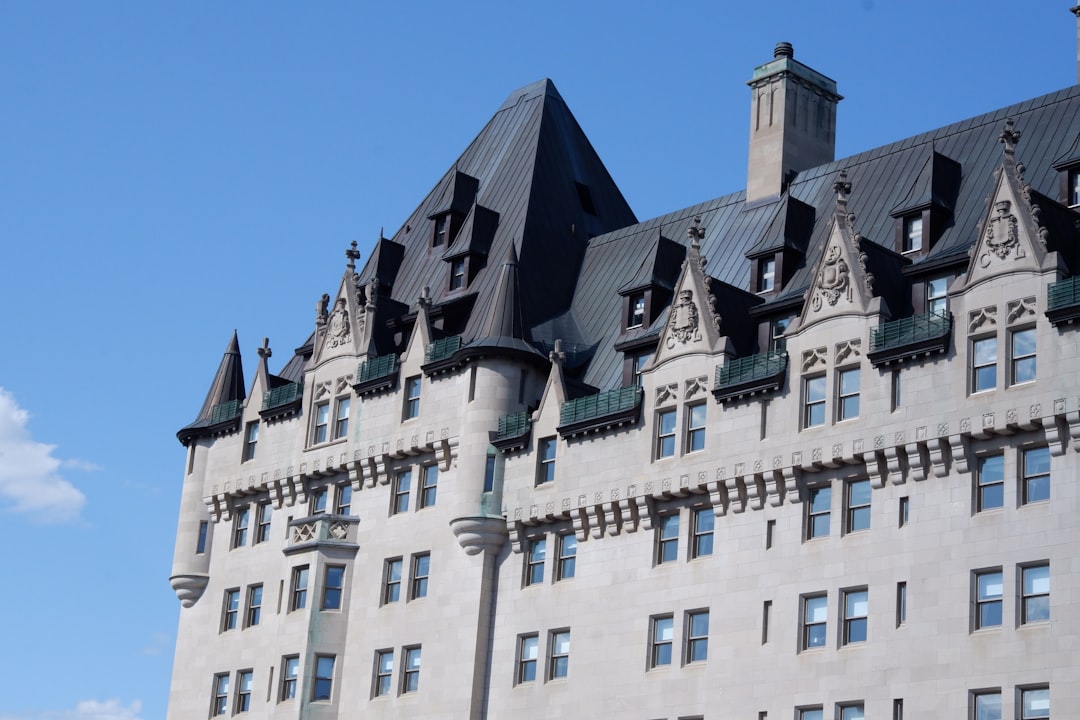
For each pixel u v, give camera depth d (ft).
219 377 448.24
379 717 374.63
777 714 311.47
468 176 435.94
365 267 439.22
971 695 287.69
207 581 428.15
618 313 390.42
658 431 346.13
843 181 330.75
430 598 374.84
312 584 391.45
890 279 323.78
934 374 304.30
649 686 332.60
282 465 414.82
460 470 372.99
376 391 398.62
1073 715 275.18
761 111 397.19
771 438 325.01
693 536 337.11
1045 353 290.76
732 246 383.04
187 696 420.36
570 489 356.38
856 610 307.37
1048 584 284.00
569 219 423.64
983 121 355.77
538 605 357.20
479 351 376.48
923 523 300.81
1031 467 291.99
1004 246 300.40
